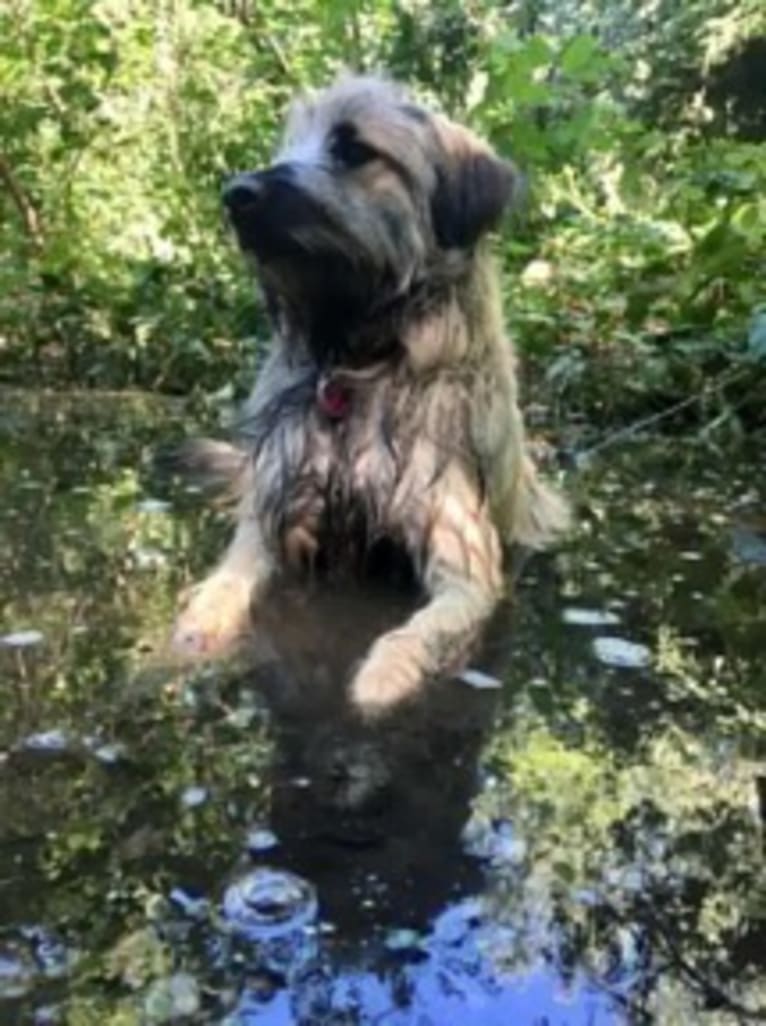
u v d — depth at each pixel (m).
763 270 1.60
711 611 0.88
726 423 1.44
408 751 0.64
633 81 4.24
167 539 0.99
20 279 1.83
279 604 0.88
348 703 0.70
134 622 0.80
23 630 0.78
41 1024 0.41
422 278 0.96
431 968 0.46
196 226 2.01
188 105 2.17
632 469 1.31
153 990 0.43
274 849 0.53
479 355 0.97
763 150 1.81
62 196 2.02
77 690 0.69
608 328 1.65
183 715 0.67
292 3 2.41
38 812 0.55
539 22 3.77
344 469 0.94
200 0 2.33
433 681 0.74
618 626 0.85
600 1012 0.44
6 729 0.64
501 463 0.98
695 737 0.67
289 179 0.94
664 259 1.71
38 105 2.06
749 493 1.22
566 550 1.03
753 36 4.35
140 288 1.85
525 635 0.83
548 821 0.57
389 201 0.96
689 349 1.51
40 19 2.10
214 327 1.80
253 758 0.62
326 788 0.59
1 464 1.22
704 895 0.51
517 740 0.66
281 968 0.45
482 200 0.99
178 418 1.47
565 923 0.49
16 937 0.46
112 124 2.12
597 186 2.24
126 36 2.16
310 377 0.98
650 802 0.59
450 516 0.92
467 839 0.55
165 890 0.50
